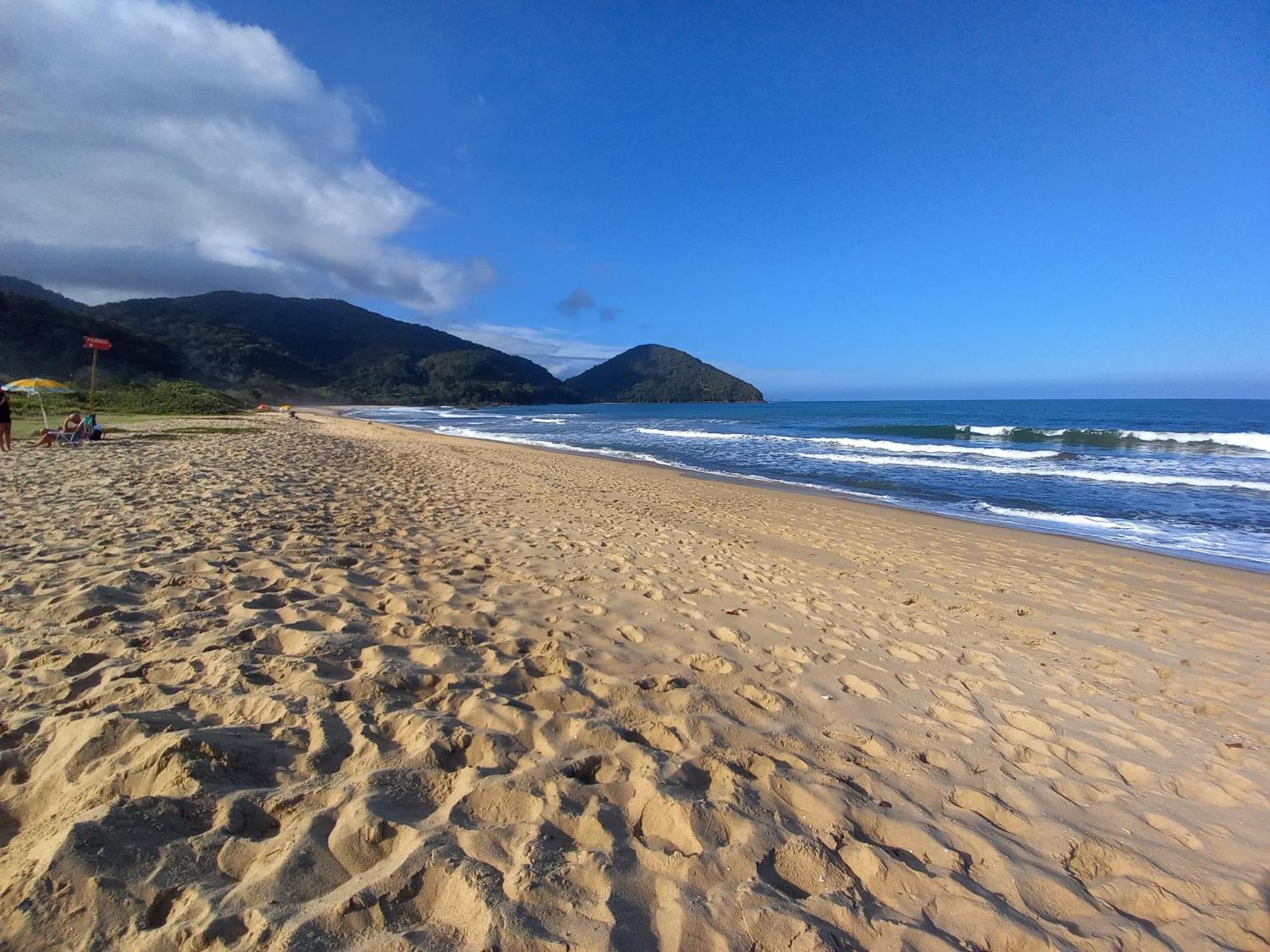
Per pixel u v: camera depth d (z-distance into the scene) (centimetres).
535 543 671
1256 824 259
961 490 1485
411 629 372
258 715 253
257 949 147
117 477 872
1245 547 944
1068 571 744
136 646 314
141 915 154
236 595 399
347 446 1833
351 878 175
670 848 207
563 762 245
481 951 154
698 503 1145
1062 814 257
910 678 389
